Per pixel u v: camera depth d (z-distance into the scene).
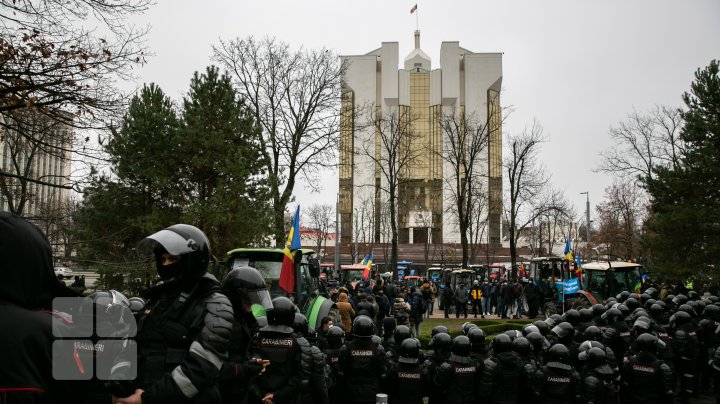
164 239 3.28
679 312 10.70
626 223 42.34
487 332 20.59
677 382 12.18
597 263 23.27
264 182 20.92
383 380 7.06
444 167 76.56
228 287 4.28
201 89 20.69
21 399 2.18
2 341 2.20
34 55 10.02
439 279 47.91
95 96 10.70
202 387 2.88
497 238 76.00
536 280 30.53
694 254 21.84
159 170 18.66
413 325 21.61
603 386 7.32
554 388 7.05
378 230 61.50
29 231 2.44
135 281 17.12
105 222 17.91
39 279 2.45
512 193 37.28
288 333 5.95
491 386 6.95
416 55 101.06
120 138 12.23
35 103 10.01
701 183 22.41
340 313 13.34
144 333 3.20
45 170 23.16
